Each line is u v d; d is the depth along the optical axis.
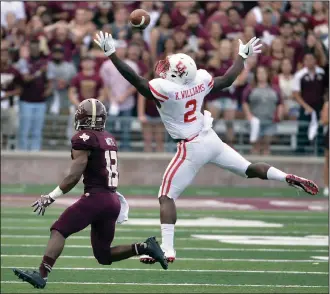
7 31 62.38
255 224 48.09
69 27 63.16
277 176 30.16
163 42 62.09
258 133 63.03
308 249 40.66
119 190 61.91
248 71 62.75
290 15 66.31
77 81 60.28
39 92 61.56
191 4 64.62
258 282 33.25
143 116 63.00
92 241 28.73
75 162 27.73
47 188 61.66
